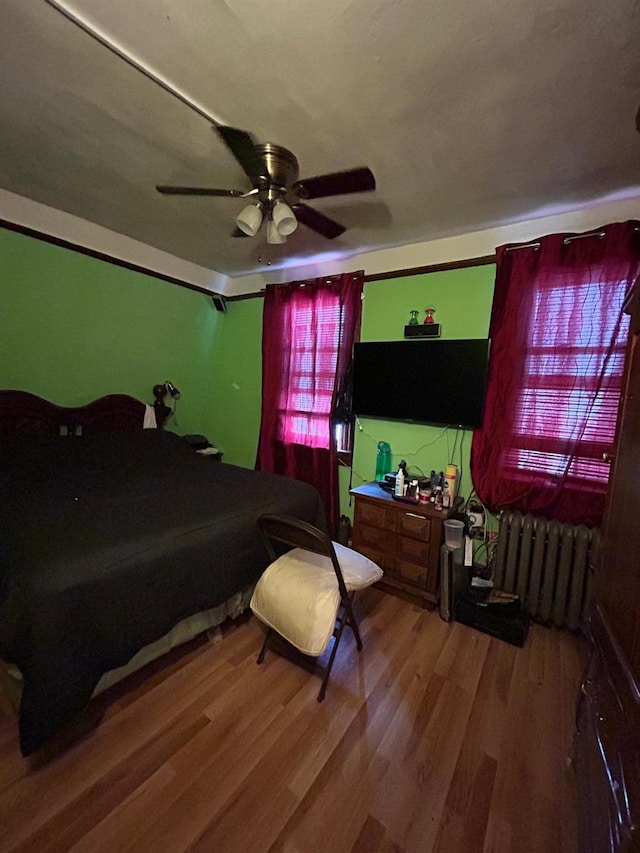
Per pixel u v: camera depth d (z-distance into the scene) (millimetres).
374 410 2871
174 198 2318
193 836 1070
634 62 1185
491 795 1218
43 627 1171
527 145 1630
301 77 1312
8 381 2664
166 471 2627
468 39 1143
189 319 3809
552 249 2107
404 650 1903
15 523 1612
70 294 2900
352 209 2246
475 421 2426
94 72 1347
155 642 1624
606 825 794
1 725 1357
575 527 2072
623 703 836
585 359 2057
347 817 1139
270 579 1769
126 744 1329
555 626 2137
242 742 1360
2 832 1049
